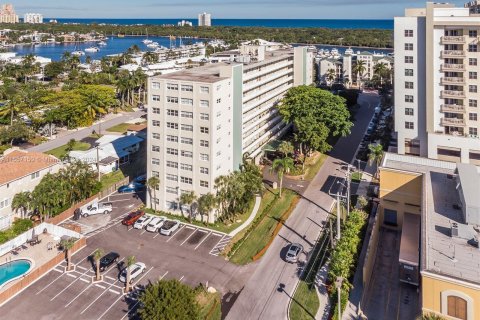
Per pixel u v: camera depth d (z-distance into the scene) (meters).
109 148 109.12
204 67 94.00
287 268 62.00
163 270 61.25
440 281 40.84
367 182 93.56
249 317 51.81
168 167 77.88
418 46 93.00
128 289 56.28
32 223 73.62
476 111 90.94
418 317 42.59
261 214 78.56
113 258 62.78
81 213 77.75
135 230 72.81
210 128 72.50
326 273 60.19
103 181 94.88
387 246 68.56
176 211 78.69
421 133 96.81
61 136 129.50
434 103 94.62
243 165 85.06
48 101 142.62
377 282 58.81
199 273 60.72
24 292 55.78
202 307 51.88
